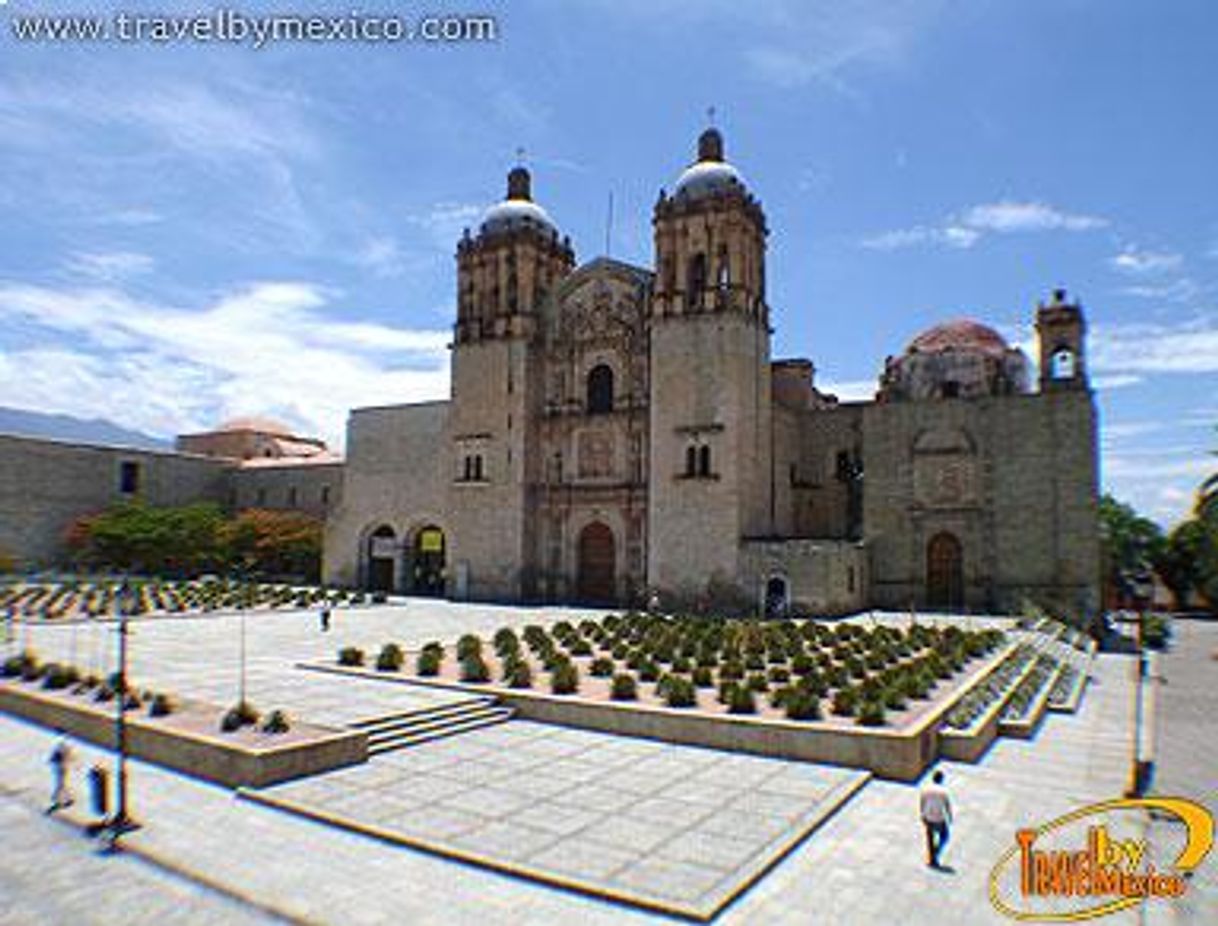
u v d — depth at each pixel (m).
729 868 14.54
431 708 25.30
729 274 58.94
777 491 63.28
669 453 58.97
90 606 53.75
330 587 78.44
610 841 15.79
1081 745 24.84
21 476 79.38
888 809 18.53
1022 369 61.41
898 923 12.89
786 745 22.30
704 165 62.59
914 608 56.00
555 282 70.62
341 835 16.20
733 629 41.09
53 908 13.22
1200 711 30.28
